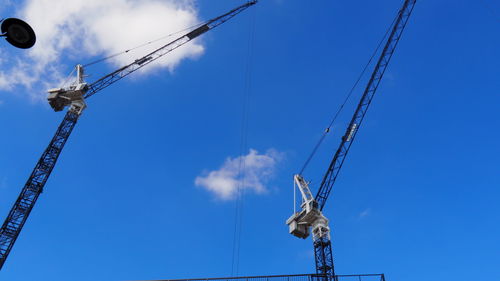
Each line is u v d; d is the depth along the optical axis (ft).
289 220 298.76
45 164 269.85
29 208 248.93
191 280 171.12
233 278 171.42
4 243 233.76
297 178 315.99
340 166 307.17
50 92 305.32
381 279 174.70
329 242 281.13
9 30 58.49
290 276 175.52
